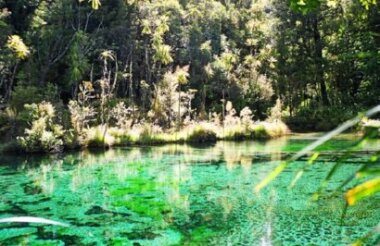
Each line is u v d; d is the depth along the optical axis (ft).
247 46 154.20
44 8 114.83
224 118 100.17
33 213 31.48
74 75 104.58
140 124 90.58
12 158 64.13
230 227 26.63
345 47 89.76
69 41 117.70
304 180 39.50
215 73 127.24
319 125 101.96
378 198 30.63
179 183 42.11
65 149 73.20
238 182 41.52
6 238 25.39
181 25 140.15
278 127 93.76
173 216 29.84
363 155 48.14
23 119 73.46
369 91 61.87
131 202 34.68
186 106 113.50
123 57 124.36
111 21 127.65
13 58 93.56
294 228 25.71
